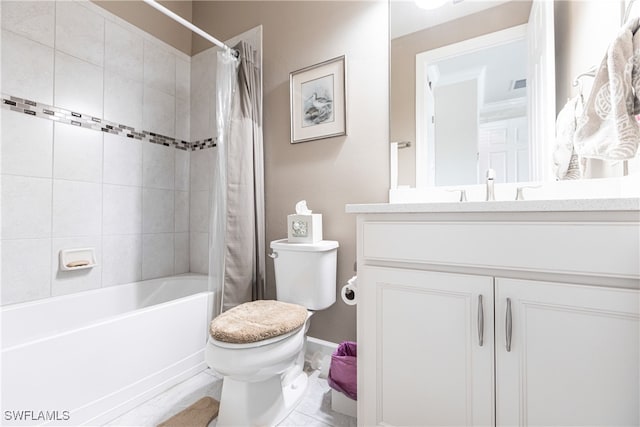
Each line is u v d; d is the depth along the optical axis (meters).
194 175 2.25
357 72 1.54
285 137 1.76
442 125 1.34
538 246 0.69
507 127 1.22
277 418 1.12
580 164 1.05
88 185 1.65
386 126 1.46
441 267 0.83
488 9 1.27
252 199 1.68
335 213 1.58
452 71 1.33
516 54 1.21
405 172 1.41
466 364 0.78
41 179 1.46
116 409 1.16
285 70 1.77
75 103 1.60
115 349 1.17
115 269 1.78
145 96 1.96
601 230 0.63
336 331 1.57
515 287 0.72
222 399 1.11
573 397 0.66
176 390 1.36
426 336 0.83
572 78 1.07
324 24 1.64
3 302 1.34
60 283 1.53
